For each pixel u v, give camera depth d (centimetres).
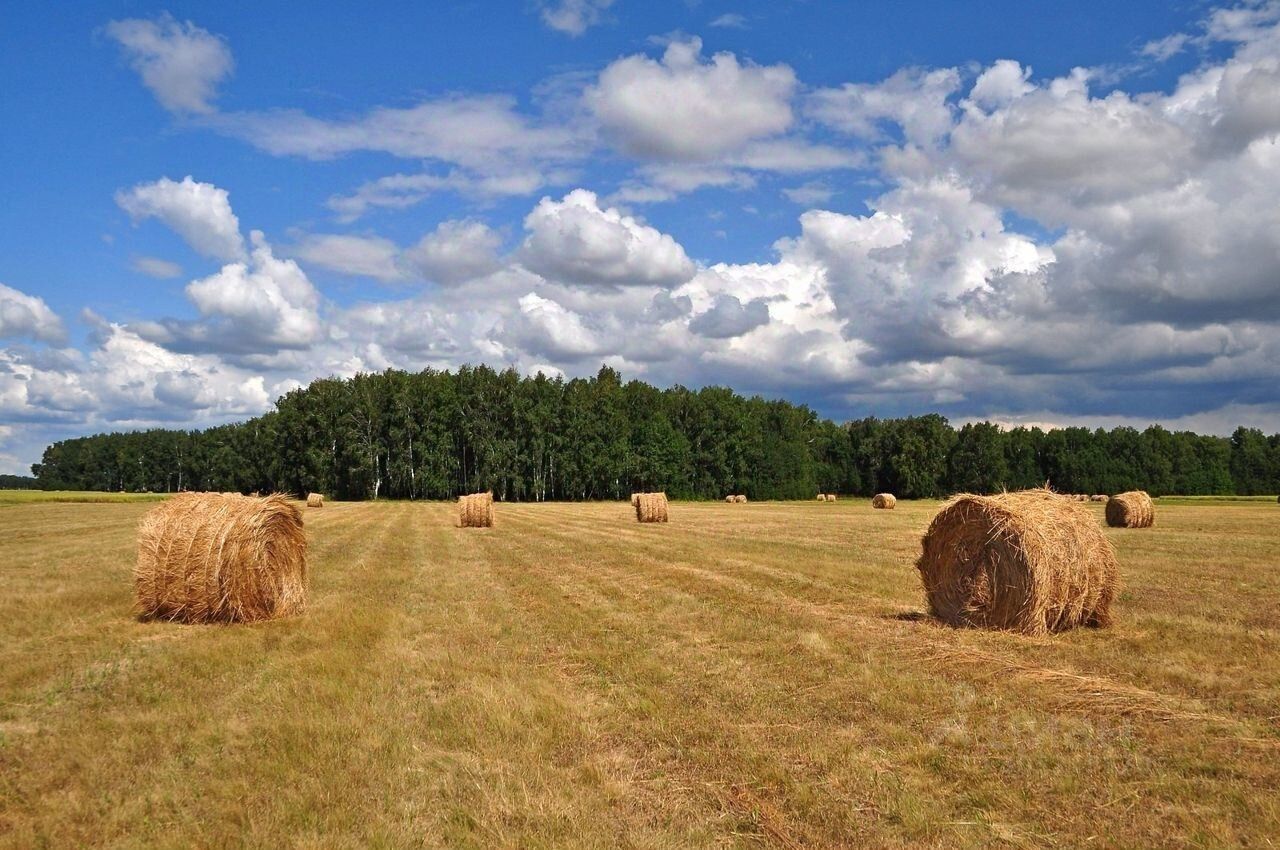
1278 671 977
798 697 906
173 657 1083
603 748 763
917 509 6425
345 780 673
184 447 12350
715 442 10412
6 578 1827
